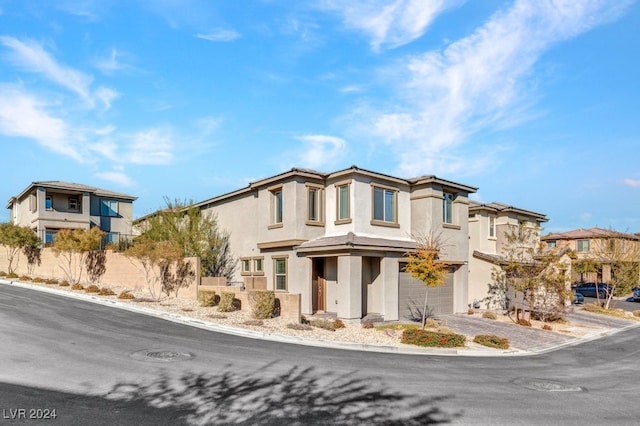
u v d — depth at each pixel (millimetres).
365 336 16688
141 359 11312
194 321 17375
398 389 9906
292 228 22203
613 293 32969
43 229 37188
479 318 23406
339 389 9648
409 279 22312
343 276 19828
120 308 19703
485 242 30094
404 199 24203
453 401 9242
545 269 23234
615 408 9328
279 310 19469
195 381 9672
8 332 13422
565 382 11680
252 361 11742
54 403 7934
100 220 42125
